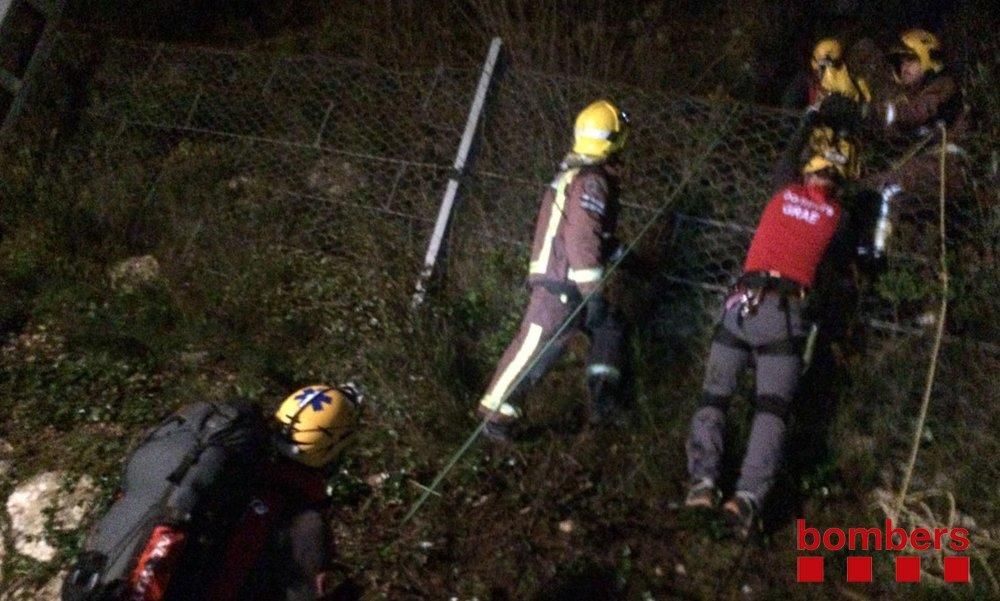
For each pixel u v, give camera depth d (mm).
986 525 4852
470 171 6141
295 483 3438
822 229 4797
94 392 5805
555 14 7055
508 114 6203
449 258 6070
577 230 4832
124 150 7324
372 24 8219
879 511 4922
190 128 7398
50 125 7578
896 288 5297
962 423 5145
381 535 4934
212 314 6168
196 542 3225
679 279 5754
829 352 5305
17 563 4996
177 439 3396
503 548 4820
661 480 5004
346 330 5996
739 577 4691
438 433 5289
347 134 6984
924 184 5500
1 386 5867
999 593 4535
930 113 5660
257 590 3270
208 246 6648
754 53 7613
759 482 4621
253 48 8547
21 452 5492
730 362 4820
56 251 6742
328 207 6754
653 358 5473
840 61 5820
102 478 5285
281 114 7238
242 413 3449
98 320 6129
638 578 4688
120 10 8664
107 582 3172
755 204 5793
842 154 4984
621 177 5371
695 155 5953
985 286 5363
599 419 5121
